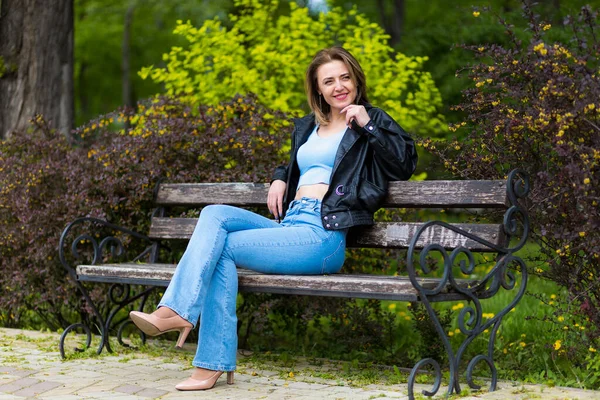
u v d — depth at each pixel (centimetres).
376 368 424
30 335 520
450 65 1018
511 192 355
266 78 712
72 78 775
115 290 523
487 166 399
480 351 459
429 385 369
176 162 516
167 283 402
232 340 363
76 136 725
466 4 1736
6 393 350
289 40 696
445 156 434
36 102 746
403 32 1709
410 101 694
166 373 397
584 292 369
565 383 365
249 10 761
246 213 380
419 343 495
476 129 409
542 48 350
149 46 2120
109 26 1928
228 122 518
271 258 371
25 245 540
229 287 362
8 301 543
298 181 417
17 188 536
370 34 718
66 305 550
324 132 414
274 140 502
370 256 498
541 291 578
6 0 752
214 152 510
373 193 381
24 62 749
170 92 683
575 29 382
